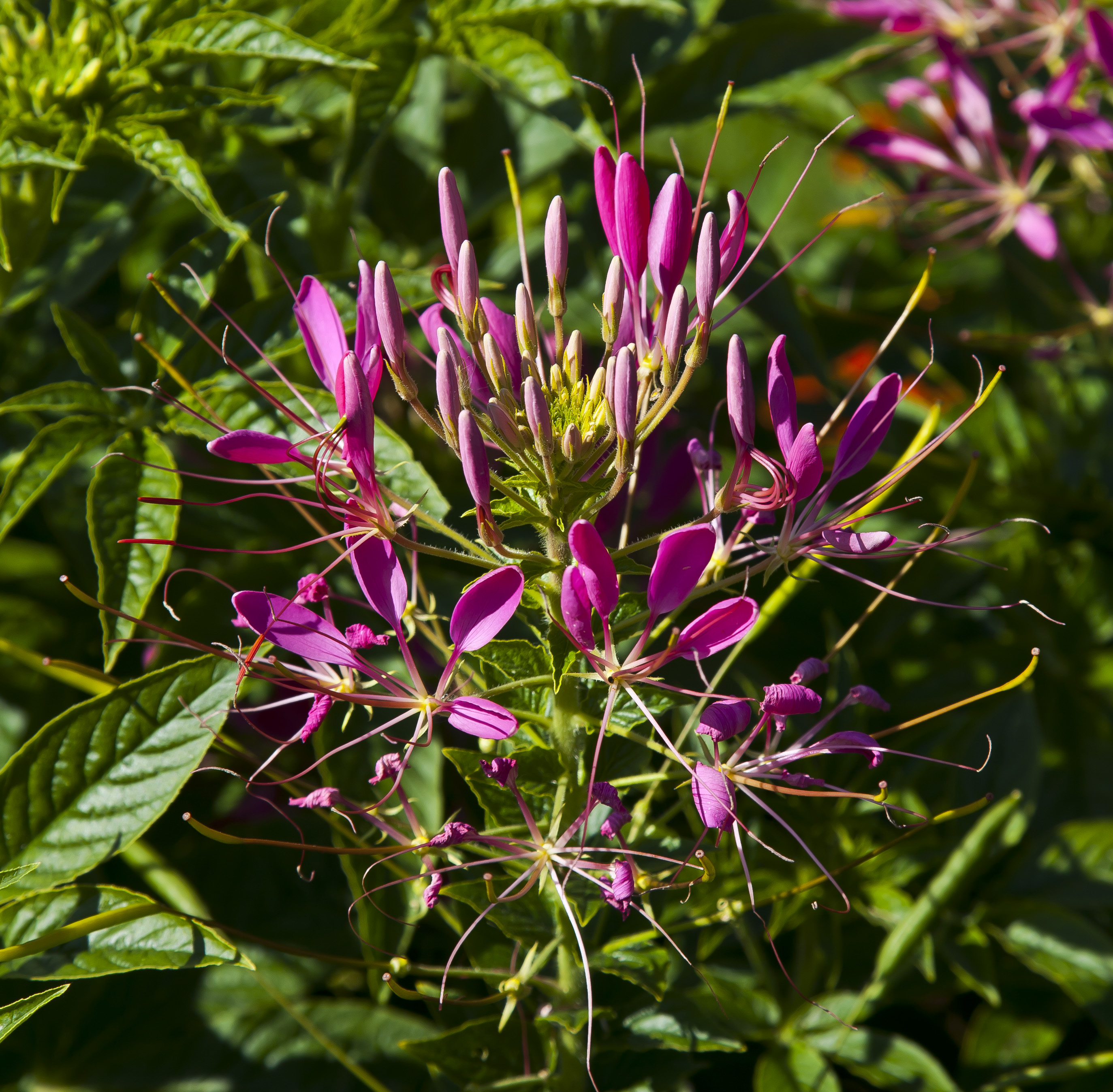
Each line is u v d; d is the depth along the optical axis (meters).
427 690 0.88
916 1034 1.00
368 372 0.84
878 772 0.94
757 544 0.86
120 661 0.99
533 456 0.84
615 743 0.88
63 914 0.88
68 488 0.99
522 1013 0.89
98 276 0.96
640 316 0.85
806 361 1.01
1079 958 0.95
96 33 0.94
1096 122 1.01
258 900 0.96
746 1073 0.97
